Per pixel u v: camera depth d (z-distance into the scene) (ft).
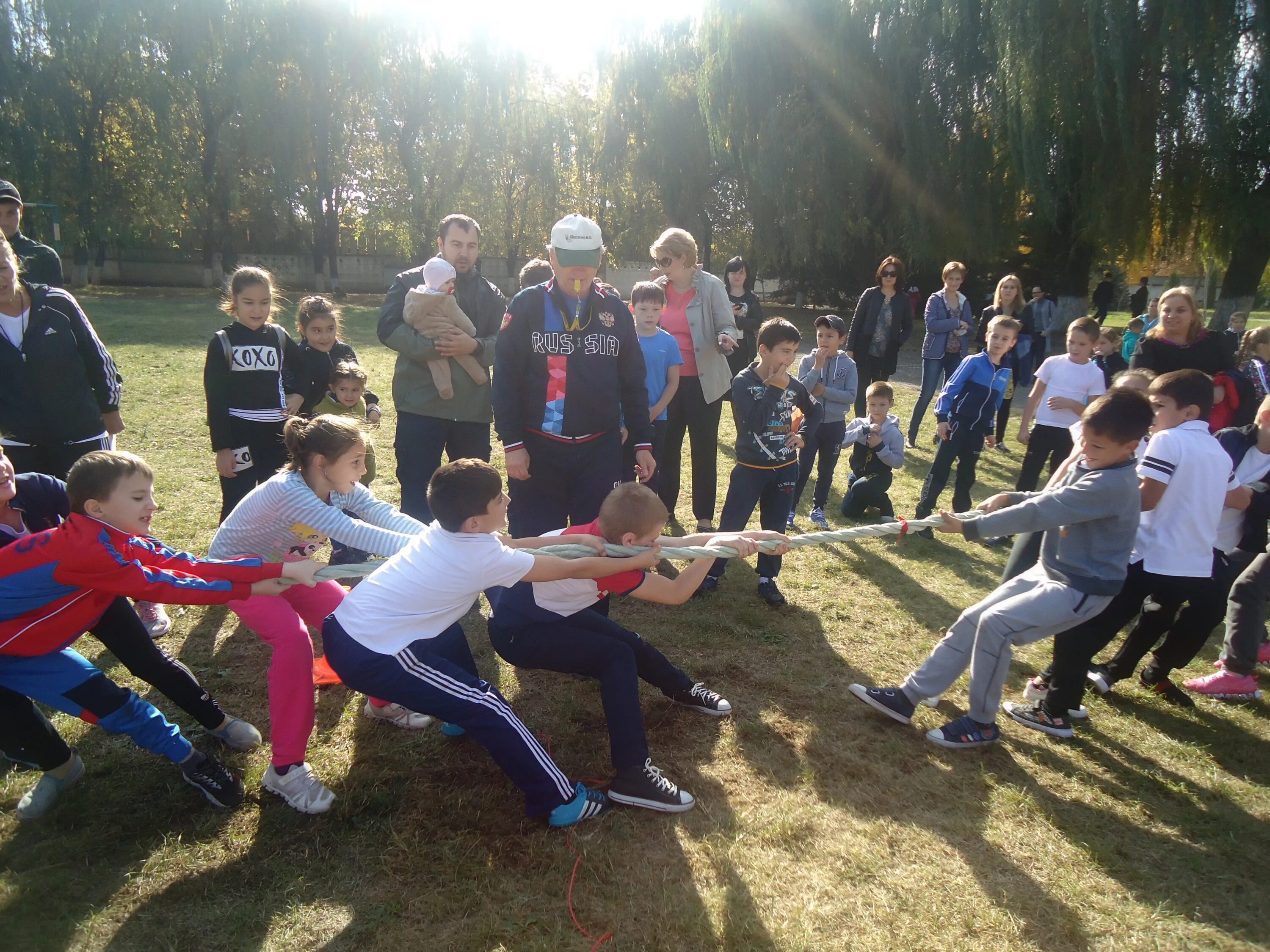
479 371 13.46
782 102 66.08
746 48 64.44
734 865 8.43
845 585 16.33
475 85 92.32
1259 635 12.24
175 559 8.53
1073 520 10.09
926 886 8.27
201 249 117.29
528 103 100.73
